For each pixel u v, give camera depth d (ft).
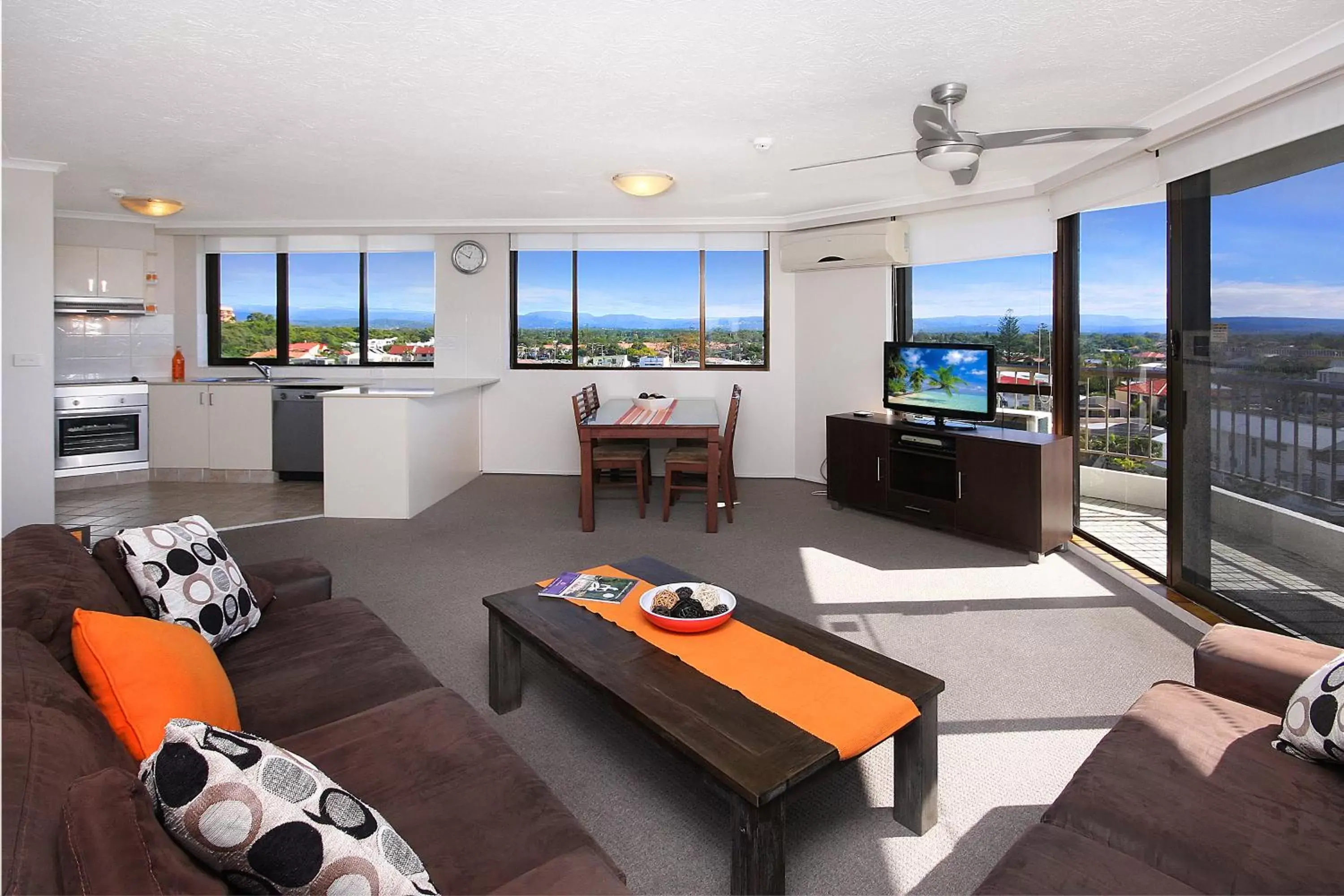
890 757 7.79
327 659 6.92
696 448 20.06
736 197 17.98
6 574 5.80
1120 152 12.62
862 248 18.69
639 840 6.45
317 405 22.04
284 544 15.40
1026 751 7.74
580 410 18.44
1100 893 4.09
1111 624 11.07
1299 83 9.09
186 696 5.09
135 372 23.03
